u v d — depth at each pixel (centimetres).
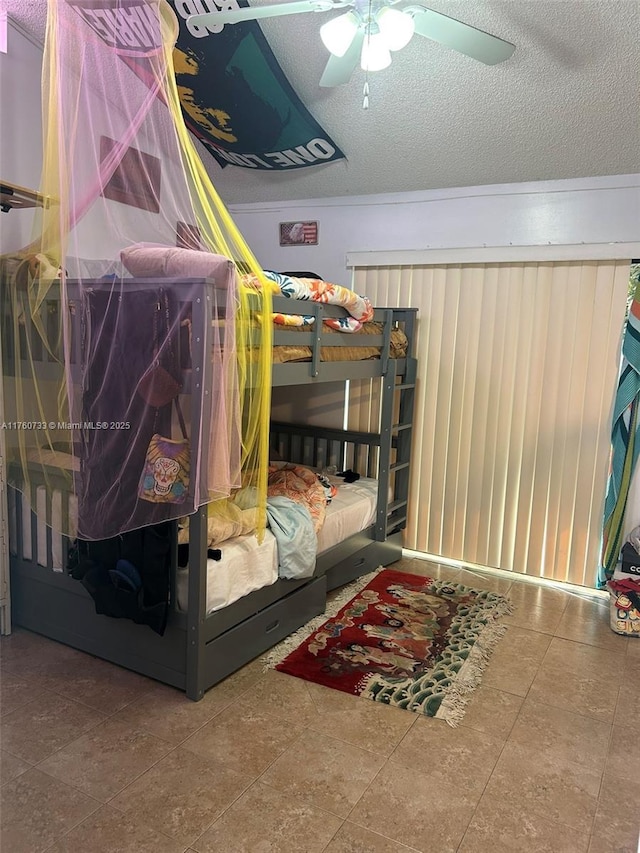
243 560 258
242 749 215
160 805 189
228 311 217
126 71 207
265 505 264
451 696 252
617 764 214
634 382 339
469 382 387
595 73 270
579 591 367
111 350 222
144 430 225
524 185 359
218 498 226
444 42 203
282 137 358
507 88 290
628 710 247
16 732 221
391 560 401
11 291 232
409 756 215
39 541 278
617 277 342
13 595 292
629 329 339
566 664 282
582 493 363
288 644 289
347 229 417
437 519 407
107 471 230
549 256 353
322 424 439
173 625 244
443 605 338
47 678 255
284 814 187
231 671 260
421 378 401
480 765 212
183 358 219
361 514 359
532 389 369
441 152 346
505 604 342
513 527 384
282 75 303
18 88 270
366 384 419
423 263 390
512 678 270
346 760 212
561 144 321
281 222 439
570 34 252
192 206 227
